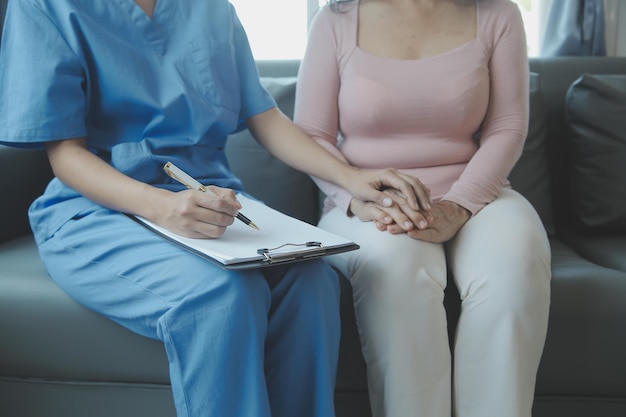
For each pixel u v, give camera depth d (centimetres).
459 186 129
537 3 215
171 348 92
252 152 166
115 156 114
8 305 113
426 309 110
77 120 112
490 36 141
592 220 163
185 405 92
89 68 114
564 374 124
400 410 110
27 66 109
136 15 116
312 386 102
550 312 121
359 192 125
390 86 137
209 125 122
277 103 171
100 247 107
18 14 111
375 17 144
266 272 104
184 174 102
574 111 169
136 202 104
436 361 110
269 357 103
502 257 112
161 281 98
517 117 139
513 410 107
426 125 138
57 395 117
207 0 127
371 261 113
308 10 223
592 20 199
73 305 112
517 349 108
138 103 116
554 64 187
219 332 91
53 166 112
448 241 129
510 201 130
